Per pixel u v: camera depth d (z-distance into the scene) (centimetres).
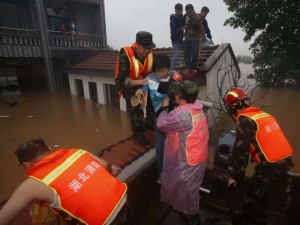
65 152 169
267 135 236
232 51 1028
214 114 868
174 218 302
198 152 225
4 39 1487
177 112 224
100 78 1288
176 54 738
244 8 1716
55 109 1235
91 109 1227
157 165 303
